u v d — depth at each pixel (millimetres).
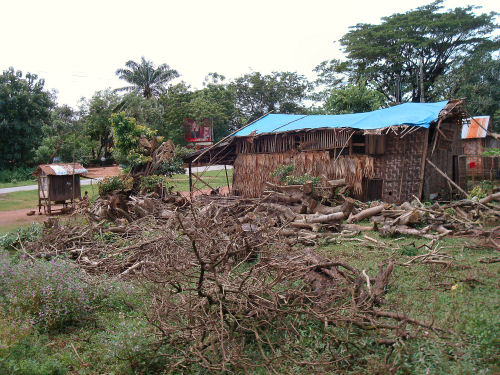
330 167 18406
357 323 5605
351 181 17797
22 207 22016
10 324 5809
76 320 6758
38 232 12242
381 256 9984
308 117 22766
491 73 43000
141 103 50500
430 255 9344
